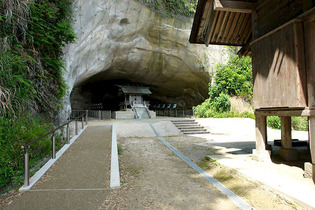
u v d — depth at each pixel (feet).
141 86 78.74
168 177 14.82
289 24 12.87
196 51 58.70
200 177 14.84
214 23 19.94
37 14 19.13
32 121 17.72
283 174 13.42
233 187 12.73
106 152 19.52
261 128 17.13
